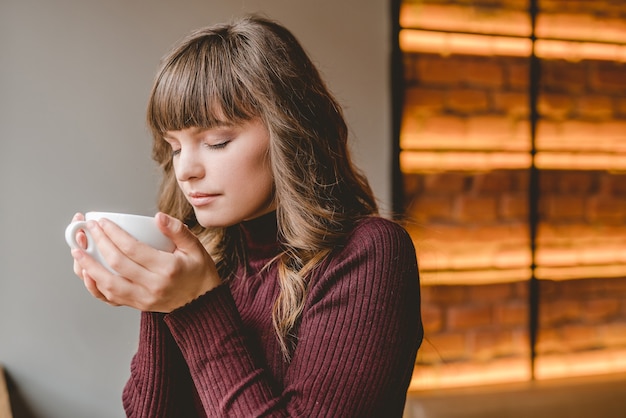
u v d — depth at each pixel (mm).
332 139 841
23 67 1897
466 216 2236
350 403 665
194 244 677
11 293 1907
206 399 671
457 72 2209
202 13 1997
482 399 2004
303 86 784
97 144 1945
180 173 735
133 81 1962
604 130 2385
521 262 2303
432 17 2174
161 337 801
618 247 2414
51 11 1911
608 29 2367
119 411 1981
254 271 842
